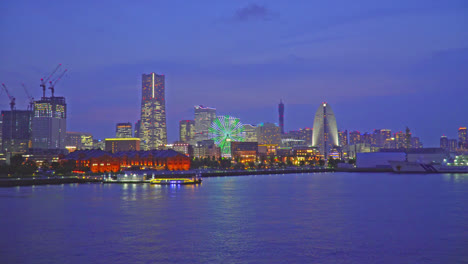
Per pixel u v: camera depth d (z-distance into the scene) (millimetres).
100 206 132250
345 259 70125
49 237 86250
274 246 78625
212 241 82562
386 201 145500
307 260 69812
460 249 75812
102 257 71688
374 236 86438
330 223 100938
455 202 141625
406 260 69438
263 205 134125
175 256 72250
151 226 97500
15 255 73125
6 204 138000
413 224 99375
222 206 132000
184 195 167625
